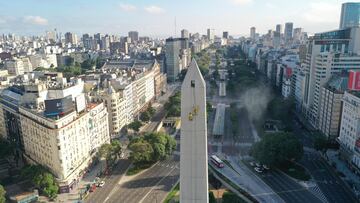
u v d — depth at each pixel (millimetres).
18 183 163875
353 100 175500
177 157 195375
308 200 141750
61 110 154375
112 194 151500
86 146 176000
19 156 195625
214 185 155875
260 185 155625
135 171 174875
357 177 163125
